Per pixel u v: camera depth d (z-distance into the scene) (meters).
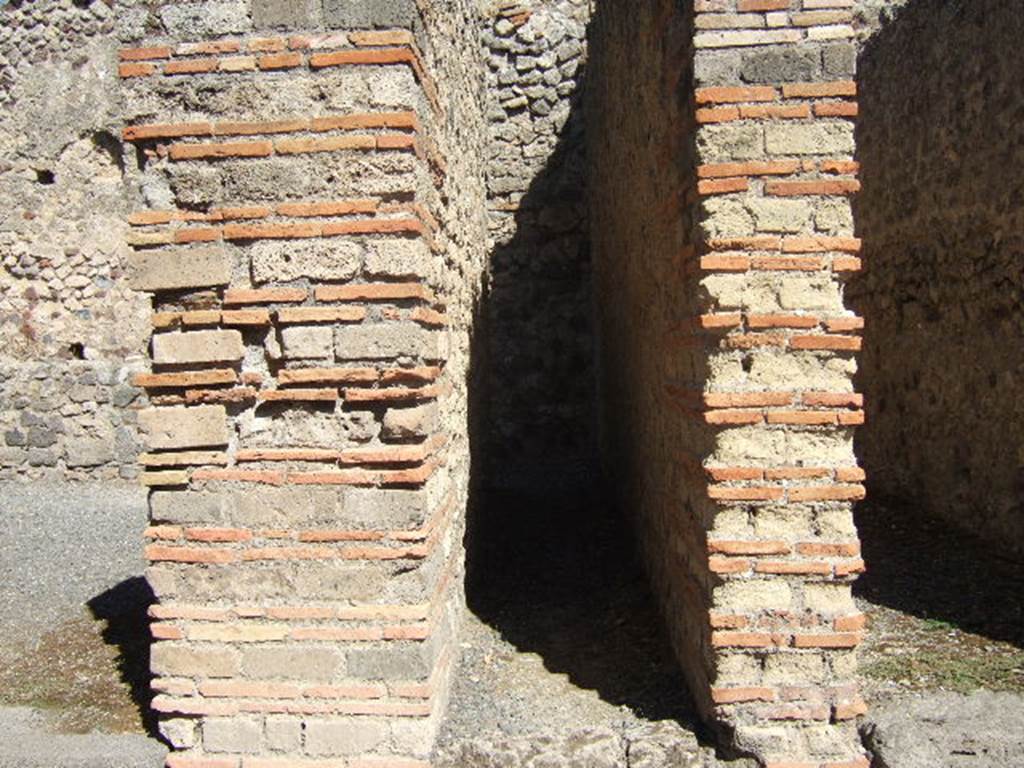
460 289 5.57
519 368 9.92
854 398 3.55
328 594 3.58
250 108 3.56
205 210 3.58
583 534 7.15
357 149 3.52
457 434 5.05
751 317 3.57
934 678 4.20
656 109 4.76
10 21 9.02
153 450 3.62
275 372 3.60
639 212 5.72
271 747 3.59
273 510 3.59
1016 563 5.74
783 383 3.59
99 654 4.88
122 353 9.17
